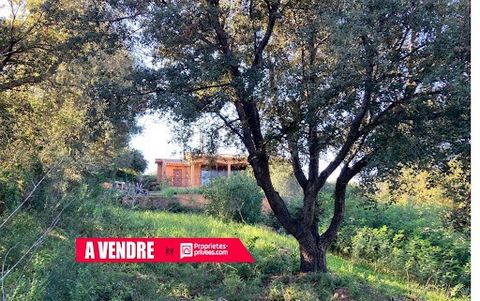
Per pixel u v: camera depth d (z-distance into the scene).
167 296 5.80
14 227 4.85
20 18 8.97
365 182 5.90
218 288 6.31
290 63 6.26
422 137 5.08
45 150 7.59
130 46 6.57
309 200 6.97
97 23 6.43
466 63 4.63
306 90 5.54
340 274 7.31
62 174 5.76
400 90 5.05
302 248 7.12
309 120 5.39
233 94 6.03
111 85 6.02
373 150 5.57
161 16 5.46
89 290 4.58
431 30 4.63
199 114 5.69
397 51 4.89
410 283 8.57
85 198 5.73
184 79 5.58
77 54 7.48
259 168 6.96
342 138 6.15
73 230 5.11
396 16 4.55
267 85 5.68
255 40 6.20
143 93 5.92
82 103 7.84
